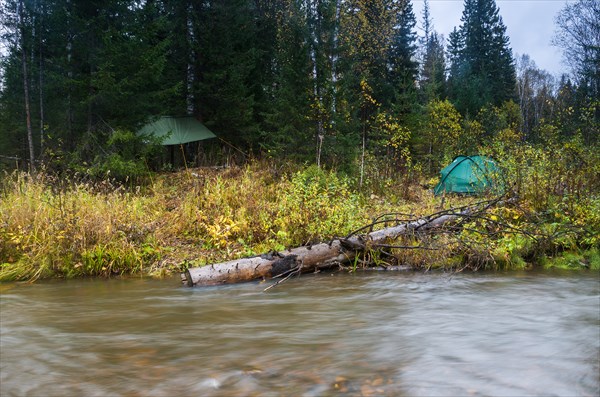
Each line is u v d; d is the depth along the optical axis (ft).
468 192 42.04
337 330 13.67
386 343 12.41
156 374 10.28
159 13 63.36
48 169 42.83
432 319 14.73
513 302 16.75
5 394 9.34
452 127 75.97
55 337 13.09
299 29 56.54
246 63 66.13
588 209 25.80
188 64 64.90
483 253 23.21
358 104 59.98
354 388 9.42
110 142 43.47
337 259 23.34
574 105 70.18
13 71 56.80
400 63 104.06
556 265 23.82
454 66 164.86
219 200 31.48
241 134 66.44
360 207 33.94
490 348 11.88
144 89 50.98
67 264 22.45
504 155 32.37
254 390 9.35
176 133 60.95
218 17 63.57
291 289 19.47
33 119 56.13
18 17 52.65
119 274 23.03
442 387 9.45
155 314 15.60
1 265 22.52
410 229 25.38
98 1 46.39
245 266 20.97
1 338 13.01
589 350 11.62
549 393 9.11
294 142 52.70
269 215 28.17
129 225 25.17
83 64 46.21
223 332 13.55
